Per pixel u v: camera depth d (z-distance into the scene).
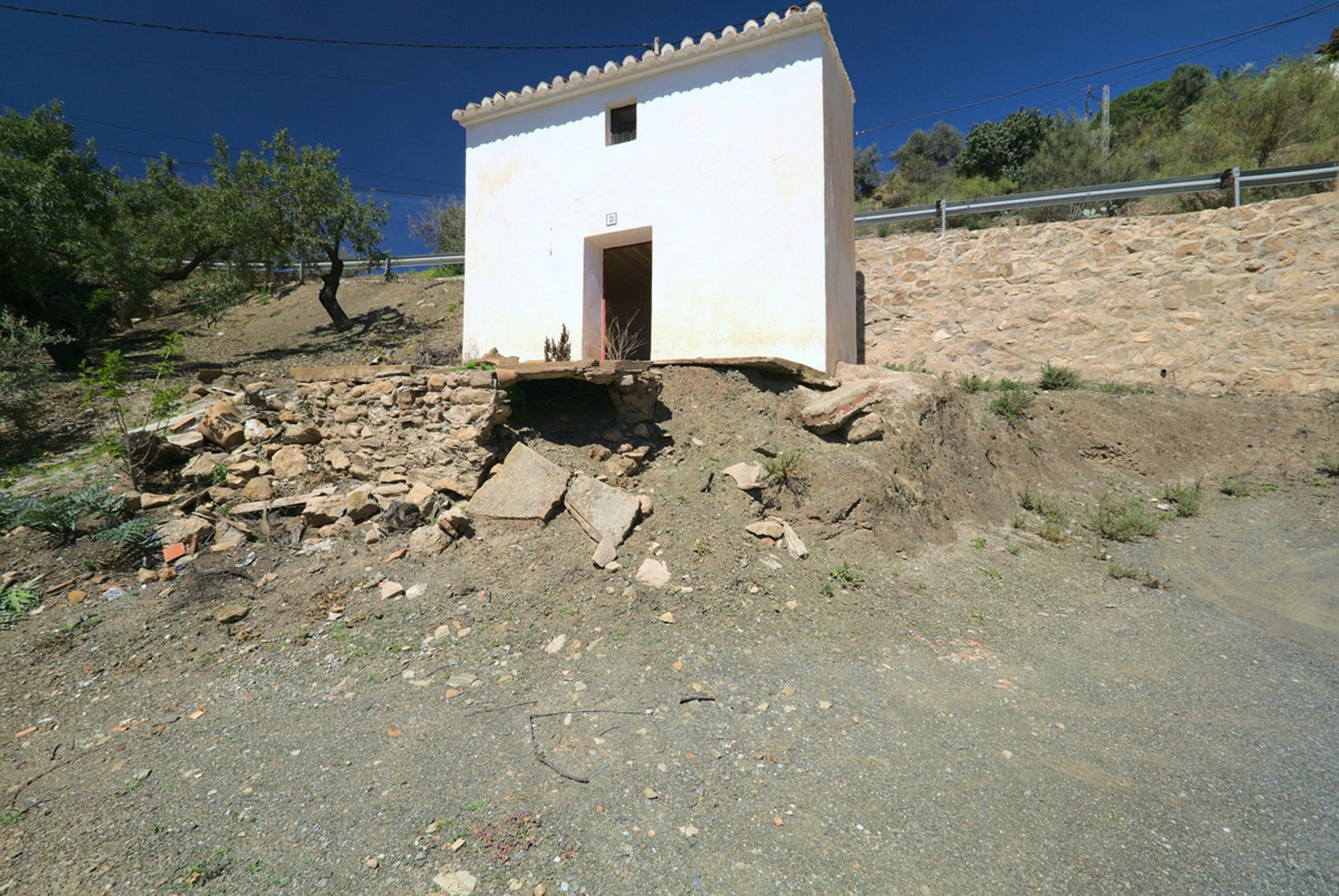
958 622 4.18
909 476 6.14
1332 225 8.02
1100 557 5.57
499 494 5.00
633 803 2.38
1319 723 3.00
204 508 5.20
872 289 10.94
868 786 2.48
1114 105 25.95
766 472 5.61
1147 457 7.82
